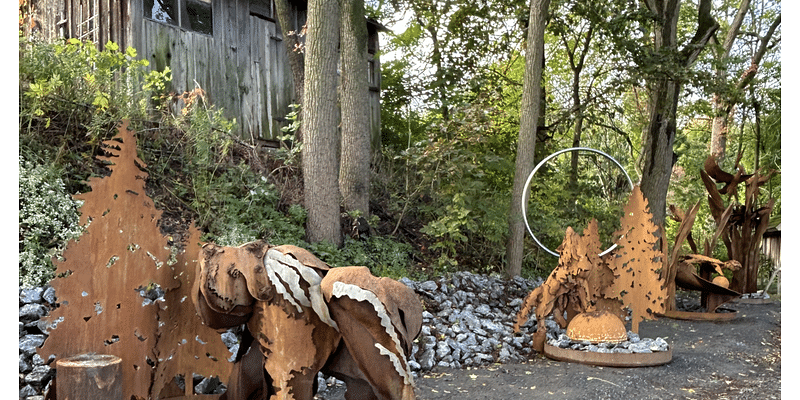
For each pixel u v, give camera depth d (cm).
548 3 945
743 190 2180
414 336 288
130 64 738
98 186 273
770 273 1540
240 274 273
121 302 277
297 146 923
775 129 2130
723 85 1326
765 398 478
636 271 646
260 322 278
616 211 1264
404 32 1320
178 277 300
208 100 1041
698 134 2503
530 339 649
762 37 2102
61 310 260
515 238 951
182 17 1012
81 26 993
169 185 721
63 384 246
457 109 934
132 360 279
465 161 938
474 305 760
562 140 1805
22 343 385
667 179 1376
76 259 265
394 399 267
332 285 272
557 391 469
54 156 600
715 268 963
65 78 657
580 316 593
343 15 950
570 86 1725
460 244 1040
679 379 525
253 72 1134
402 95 1438
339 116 1205
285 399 272
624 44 1260
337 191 819
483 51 1416
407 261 905
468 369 534
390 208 1015
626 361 547
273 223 756
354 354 271
